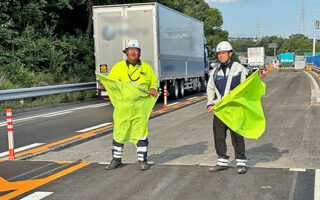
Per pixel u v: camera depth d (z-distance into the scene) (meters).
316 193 4.35
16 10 21.28
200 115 11.80
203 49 22.59
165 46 15.68
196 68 21.02
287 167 5.46
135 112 5.51
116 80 5.48
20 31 22.23
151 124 10.22
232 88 5.20
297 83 26.42
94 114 12.70
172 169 5.55
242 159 5.25
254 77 5.03
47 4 22.83
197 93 22.42
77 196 4.52
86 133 9.02
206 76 24.33
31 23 22.48
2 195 4.64
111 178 5.21
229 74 5.21
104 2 25.25
